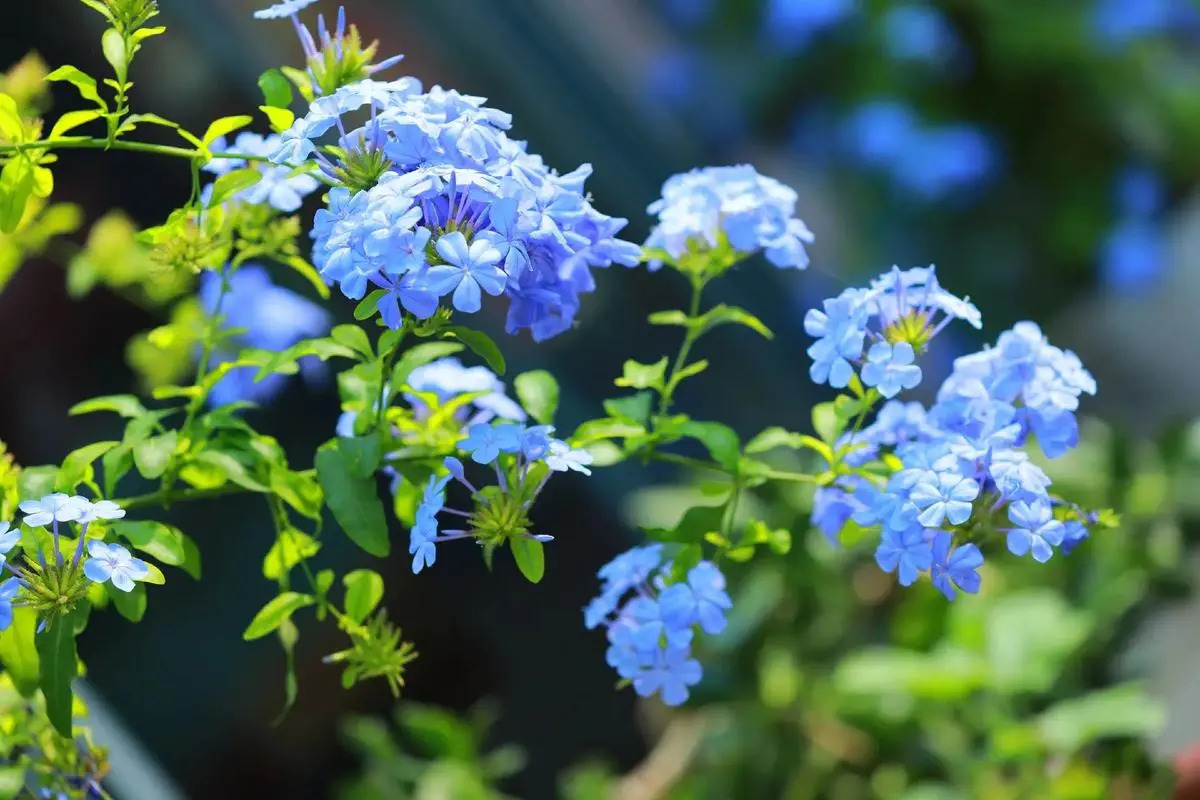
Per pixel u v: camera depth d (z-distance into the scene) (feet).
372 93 6.08
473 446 6.12
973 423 6.24
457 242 5.99
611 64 10.42
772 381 10.18
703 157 10.87
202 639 9.31
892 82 11.29
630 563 6.36
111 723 7.43
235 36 8.24
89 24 8.07
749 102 11.38
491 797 8.38
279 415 8.77
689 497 9.26
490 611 10.28
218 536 9.36
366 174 6.10
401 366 6.28
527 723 10.18
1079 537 6.24
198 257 6.38
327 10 8.50
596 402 9.56
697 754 8.98
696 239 6.44
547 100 9.68
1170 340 12.10
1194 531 8.25
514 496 6.13
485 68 9.34
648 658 6.26
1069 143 11.49
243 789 9.25
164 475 6.35
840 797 8.46
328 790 9.60
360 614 6.30
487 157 6.07
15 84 6.40
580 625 10.43
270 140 6.42
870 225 11.49
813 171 11.67
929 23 11.18
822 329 6.23
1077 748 7.53
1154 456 8.45
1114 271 11.50
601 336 9.68
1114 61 11.32
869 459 6.39
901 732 8.29
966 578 6.13
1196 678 10.16
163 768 8.92
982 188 11.44
